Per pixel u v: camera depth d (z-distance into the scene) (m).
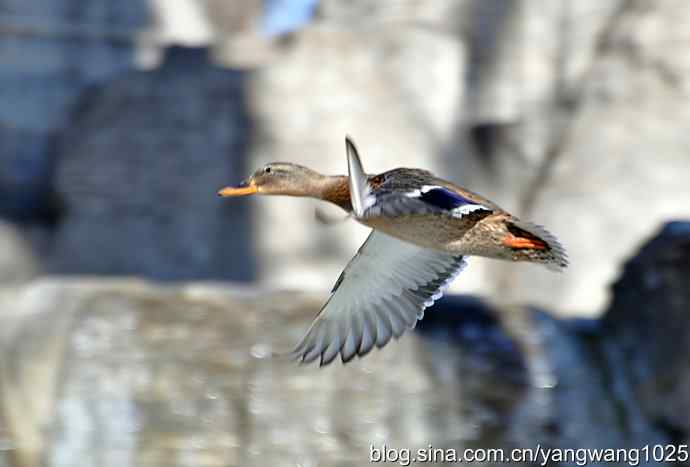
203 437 10.51
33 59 17.16
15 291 11.92
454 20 16.73
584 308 15.11
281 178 7.14
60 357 11.09
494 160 16.19
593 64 15.92
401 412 10.82
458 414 10.85
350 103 16.30
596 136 15.57
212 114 16.33
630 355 11.69
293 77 16.42
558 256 6.16
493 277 15.81
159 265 15.94
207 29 18.69
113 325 11.41
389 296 6.99
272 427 10.61
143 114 16.39
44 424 10.60
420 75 16.50
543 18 16.39
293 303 11.82
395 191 5.48
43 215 16.64
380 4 16.97
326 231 15.98
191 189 16.06
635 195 15.19
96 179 16.22
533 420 10.97
